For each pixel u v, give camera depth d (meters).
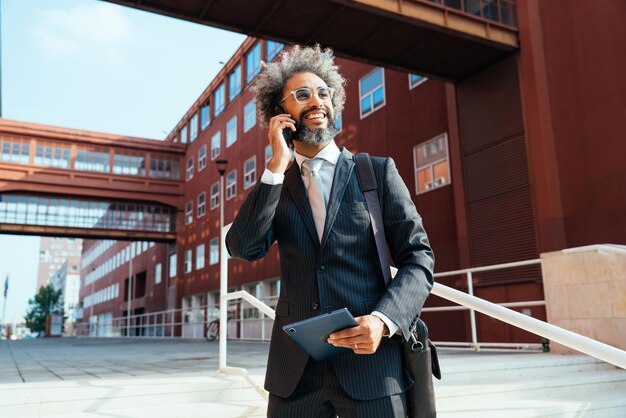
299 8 8.98
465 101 11.34
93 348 11.22
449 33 9.55
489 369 4.30
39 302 88.44
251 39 22.94
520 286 9.68
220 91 26.56
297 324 1.13
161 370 4.65
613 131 8.47
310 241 1.44
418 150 12.83
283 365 1.41
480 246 10.59
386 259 1.42
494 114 10.55
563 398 3.83
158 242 29.53
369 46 10.16
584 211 8.71
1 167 25.81
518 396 3.79
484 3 10.05
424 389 1.34
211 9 9.06
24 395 2.91
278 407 1.42
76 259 105.38
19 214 26.08
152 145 29.25
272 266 19.03
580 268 5.35
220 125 25.86
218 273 23.80
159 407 3.10
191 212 28.30
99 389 3.11
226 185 24.30
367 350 1.16
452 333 11.19
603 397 3.82
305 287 1.41
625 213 8.16
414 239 1.41
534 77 9.70
